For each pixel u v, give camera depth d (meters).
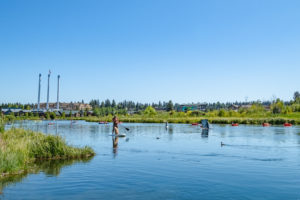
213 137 32.91
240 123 68.75
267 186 11.06
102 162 16.36
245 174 13.13
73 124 72.19
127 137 33.34
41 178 12.27
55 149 18.09
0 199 9.23
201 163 16.05
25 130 22.78
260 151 21.03
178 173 13.34
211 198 9.51
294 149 22.25
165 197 9.59
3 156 13.36
